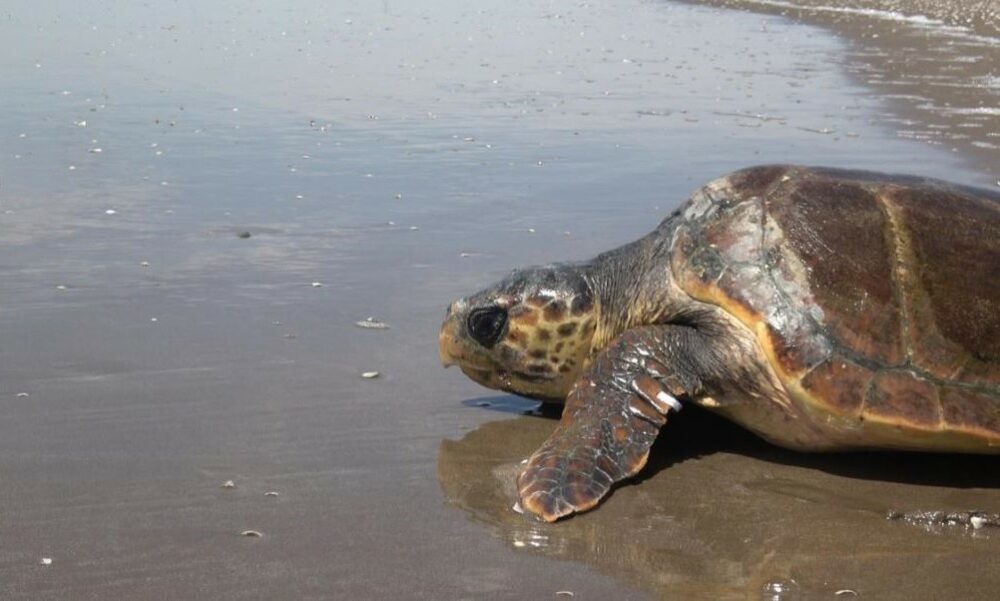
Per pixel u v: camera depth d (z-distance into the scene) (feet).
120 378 6.84
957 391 6.00
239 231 9.00
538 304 6.59
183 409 6.56
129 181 10.12
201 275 8.21
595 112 13.16
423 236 8.93
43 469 6.03
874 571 5.49
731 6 24.67
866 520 5.84
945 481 6.16
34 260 8.41
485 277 8.18
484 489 6.00
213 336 7.34
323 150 11.16
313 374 6.94
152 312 7.65
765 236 6.31
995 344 6.07
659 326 6.42
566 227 9.11
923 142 11.22
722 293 6.25
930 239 6.25
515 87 14.90
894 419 5.97
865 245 6.23
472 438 6.43
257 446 6.26
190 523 5.68
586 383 6.29
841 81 14.99
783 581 5.41
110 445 6.23
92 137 11.55
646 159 10.86
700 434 6.59
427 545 5.59
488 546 5.60
